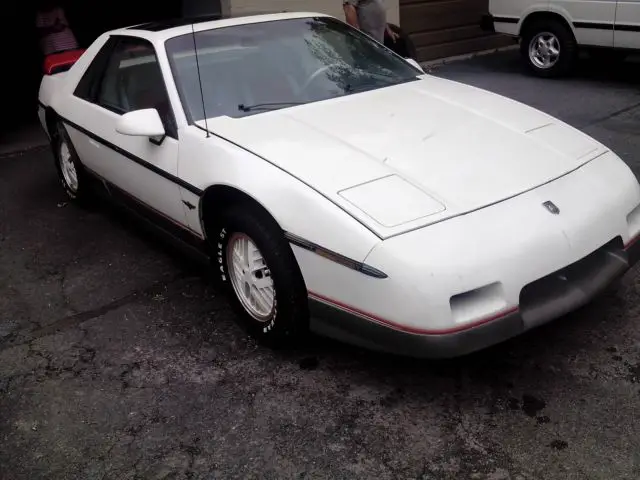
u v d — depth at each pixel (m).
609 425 2.70
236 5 8.32
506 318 2.67
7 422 3.02
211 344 3.50
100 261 4.57
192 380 3.21
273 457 2.69
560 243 2.79
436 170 3.01
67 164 5.40
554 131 3.50
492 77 9.10
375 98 3.82
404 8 9.73
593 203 3.00
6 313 3.98
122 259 4.57
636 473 2.46
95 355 3.48
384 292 2.63
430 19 10.10
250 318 3.45
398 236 2.64
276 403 3.00
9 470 2.73
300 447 2.73
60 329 3.76
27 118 8.61
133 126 3.55
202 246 3.70
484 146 3.24
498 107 3.74
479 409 2.86
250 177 3.10
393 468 2.59
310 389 3.08
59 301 4.08
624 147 5.98
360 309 2.76
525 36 8.98
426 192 2.85
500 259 2.65
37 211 5.50
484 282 2.62
